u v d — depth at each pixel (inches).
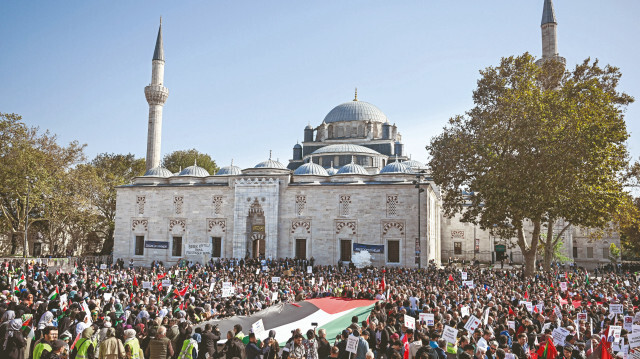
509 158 1699.1
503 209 1716.3
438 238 3107.8
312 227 2532.0
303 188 2566.4
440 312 812.0
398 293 1109.1
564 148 1584.6
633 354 561.9
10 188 2640.3
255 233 2640.3
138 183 2832.2
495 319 773.3
